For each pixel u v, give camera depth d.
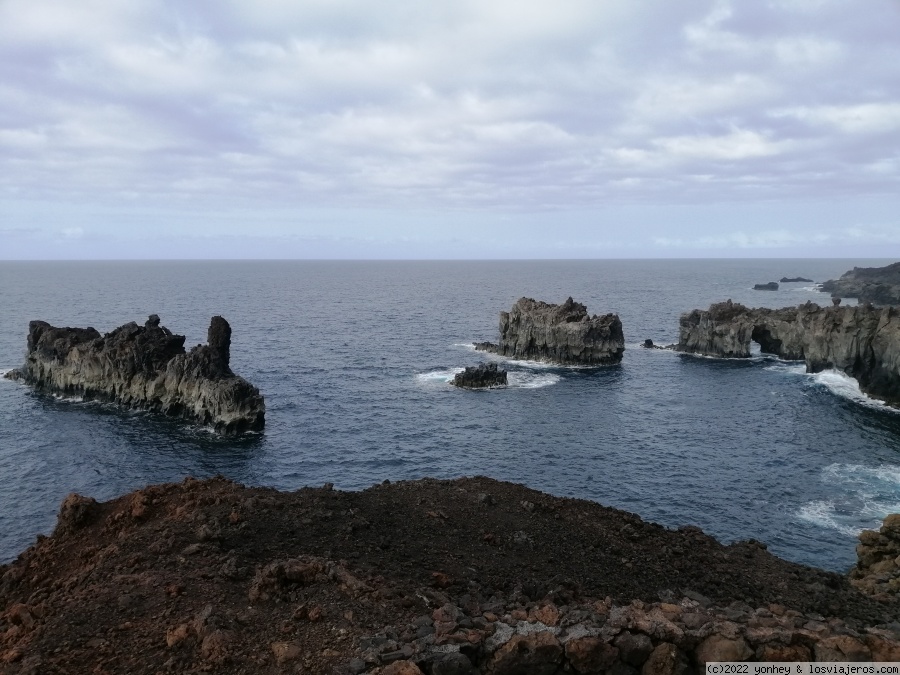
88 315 182.62
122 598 19.16
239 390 76.69
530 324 123.38
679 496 56.31
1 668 16.50
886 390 90.38
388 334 154.12
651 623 17.19
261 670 15.88
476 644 16.38
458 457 67.69
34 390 96.31
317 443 72.75
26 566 25.34
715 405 89.50
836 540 47.59
